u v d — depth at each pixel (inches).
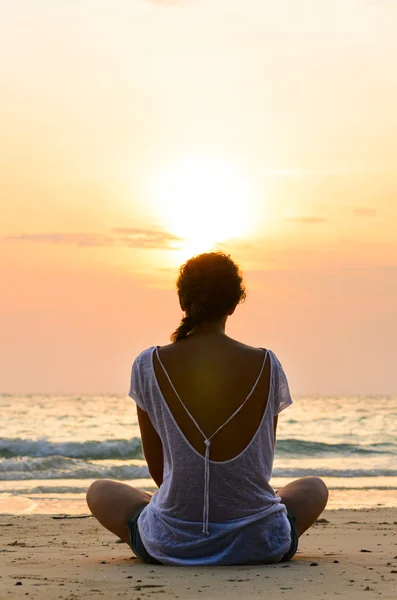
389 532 247.4
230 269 135.4
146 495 148.3
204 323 135.8
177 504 132.9
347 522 296.5
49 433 1353.3
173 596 108.5
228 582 118.6
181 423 130.6
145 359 134.3
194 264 135.9
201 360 132.4
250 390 131.4
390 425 1697.8
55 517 326.6
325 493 146.4
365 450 1048.8
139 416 135.6
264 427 132.1
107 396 3789.4
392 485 557.6
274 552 134.8
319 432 1476.4
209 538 132.3
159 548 135.5
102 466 709.3
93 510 147.8
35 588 117.9
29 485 549.6
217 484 131.0
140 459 847.1
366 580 122.7
